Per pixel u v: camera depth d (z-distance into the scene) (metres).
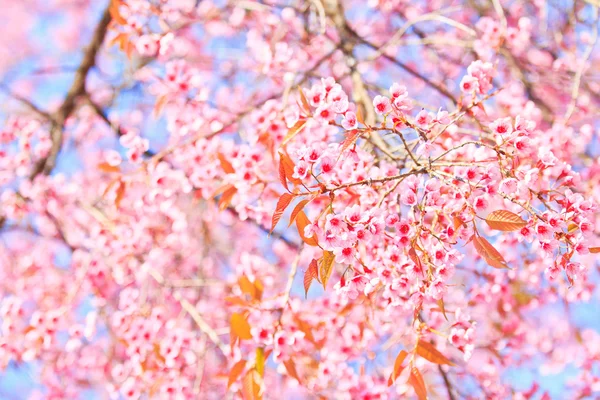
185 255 6.33
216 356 5.82
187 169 4.39
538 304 4.57
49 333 4.64
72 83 6.14
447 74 6.36
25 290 5.70
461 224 2.49
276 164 3.44
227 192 3.59
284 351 3.27
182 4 6.04
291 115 3.47
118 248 5.06
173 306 5.86
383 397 3.89
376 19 6.52
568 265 2.51
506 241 3.60
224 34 6.82
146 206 4.32
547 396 4.53
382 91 4.73
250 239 6.72
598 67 5.92
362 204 2.94
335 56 5.76
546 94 5.82
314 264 2.47
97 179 6.85
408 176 2.61
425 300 2.90
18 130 5.43
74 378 5.82
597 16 4.33
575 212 2.50
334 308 4.07
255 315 3.42
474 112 3.10
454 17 6.34
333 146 2.70
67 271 5.74
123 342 4.31
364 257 3.00
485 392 4.62
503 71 5.66
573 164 4.31
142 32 4.25
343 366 3.97
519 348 5.21
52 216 5.79
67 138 6.61
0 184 5.58
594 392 5.64
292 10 5.73
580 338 5.98
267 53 4.37
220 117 4.39
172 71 4.17
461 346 2.88
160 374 4.24
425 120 2.64
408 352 2.98
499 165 2.55
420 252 2.66
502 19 4.38
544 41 5.89
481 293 4.27
